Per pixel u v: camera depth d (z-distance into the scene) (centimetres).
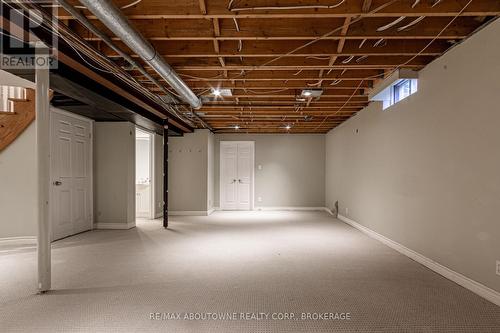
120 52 288
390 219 469
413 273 342
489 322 230
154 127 686
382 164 500
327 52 323
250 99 538
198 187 828
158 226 650
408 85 418
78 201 570
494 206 261
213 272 344
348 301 267
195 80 416
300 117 687
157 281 314
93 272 342
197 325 224
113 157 618
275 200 938
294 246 471
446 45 321
